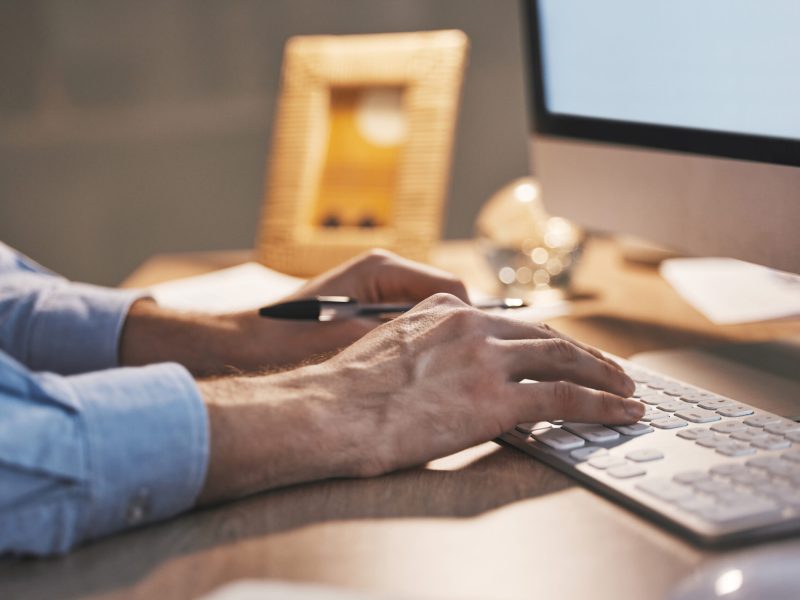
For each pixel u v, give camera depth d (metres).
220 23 2.30
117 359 0.77
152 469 0.47
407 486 0.51
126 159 2.33
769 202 0.74
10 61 2.24
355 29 2.33
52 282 0.83
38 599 0.39
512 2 2.34
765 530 0.41
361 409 0.53
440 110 1.34
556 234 1.12
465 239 2.45
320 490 0.51
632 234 0.98
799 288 1.01
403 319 0.59
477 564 0.41
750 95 0.76
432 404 0.54
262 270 1.23
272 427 0.50
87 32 2.25
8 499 0.44
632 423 0.57
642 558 0.40
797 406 0.61
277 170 1.41
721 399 0.60
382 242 1.33
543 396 0.56
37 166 2.30
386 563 0.41
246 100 2.34
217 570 0.41
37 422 0.45
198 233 2.39
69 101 2.28
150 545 0.44
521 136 2.40
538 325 0.61
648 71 0.92
